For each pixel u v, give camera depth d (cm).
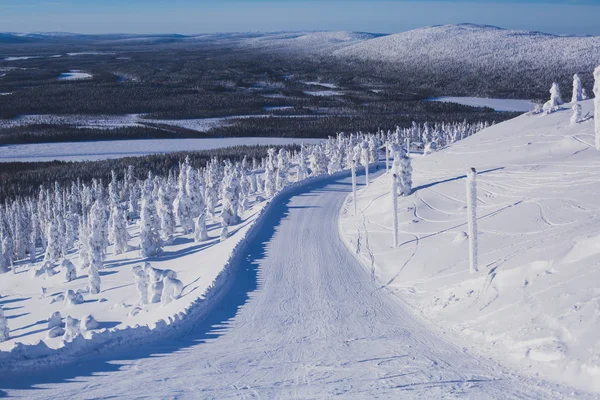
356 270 3375
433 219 4150
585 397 1344
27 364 1777
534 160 4756
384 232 4178
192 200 7181
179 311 2519
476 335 1944
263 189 9712
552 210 3347
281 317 2477
